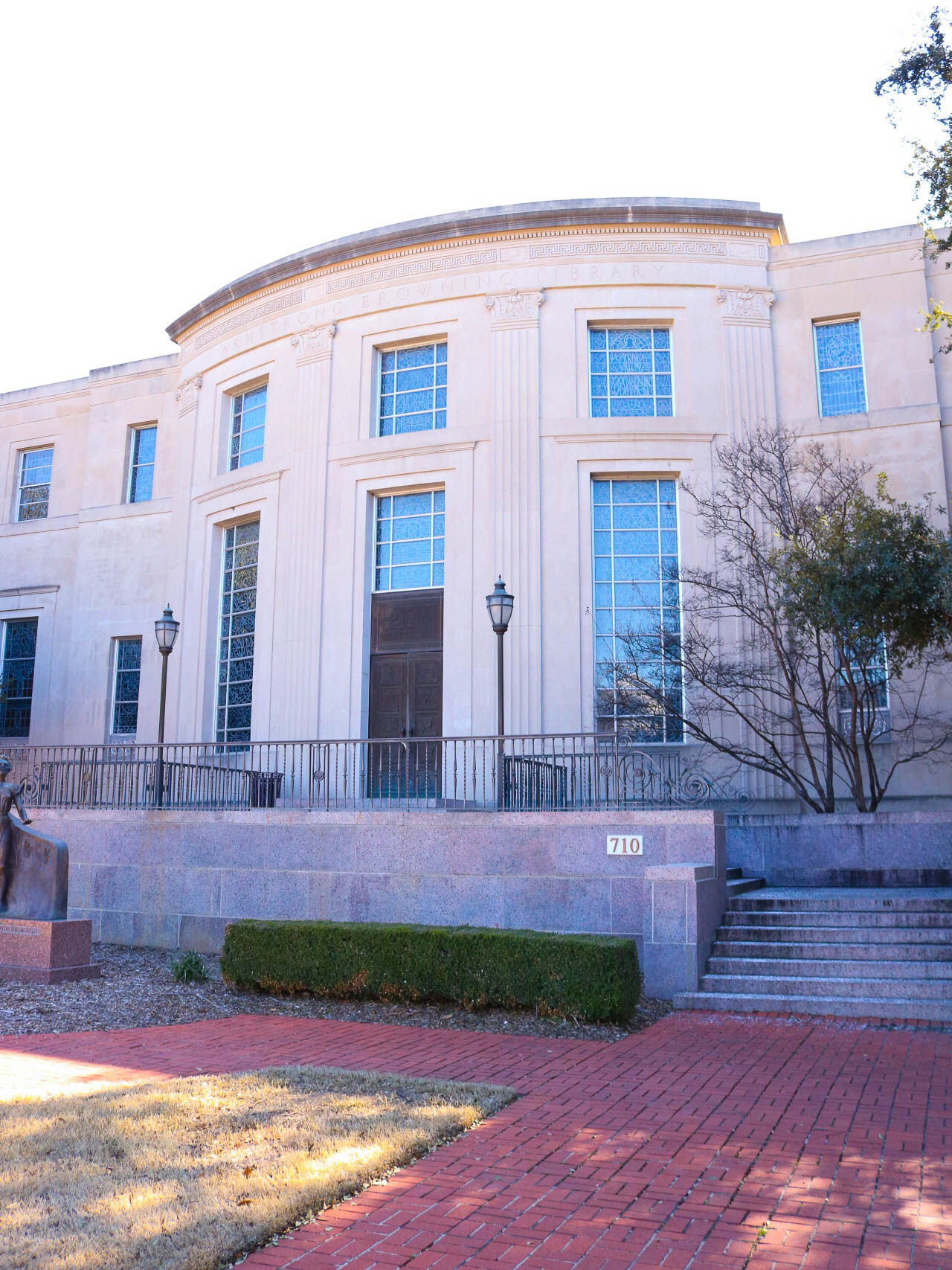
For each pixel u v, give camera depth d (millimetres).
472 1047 8883
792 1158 5688
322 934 11117
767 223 19422
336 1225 4688
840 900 12250
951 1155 5734
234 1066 8016
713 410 18844
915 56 12641
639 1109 6730
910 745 17219
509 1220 4762
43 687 24562
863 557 13914
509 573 18344
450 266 19859
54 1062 8055
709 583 17203
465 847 12562
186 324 23375
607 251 19422
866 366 18844
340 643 19203
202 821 14375
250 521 21516
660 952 11016
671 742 17656
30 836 12406
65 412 26000
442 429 19562
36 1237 4309
